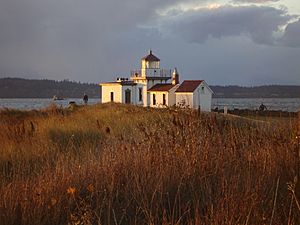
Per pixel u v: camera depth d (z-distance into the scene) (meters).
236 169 6.67
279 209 5.30
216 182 6.39
